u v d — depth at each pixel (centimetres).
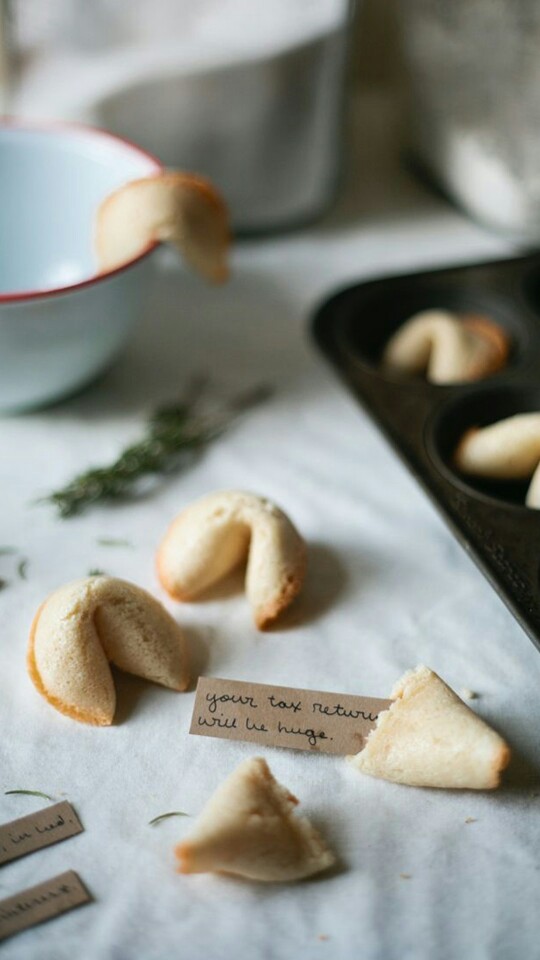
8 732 54
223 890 49
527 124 76
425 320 72
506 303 75
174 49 76
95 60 77
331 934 47
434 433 66
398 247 86
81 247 78
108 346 69
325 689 55
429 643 58
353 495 66
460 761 50
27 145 76
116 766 53
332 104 83
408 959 46
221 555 59
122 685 56
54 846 50
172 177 68
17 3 74
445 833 50
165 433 69
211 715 54
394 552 63
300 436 71
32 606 60
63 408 72
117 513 65
